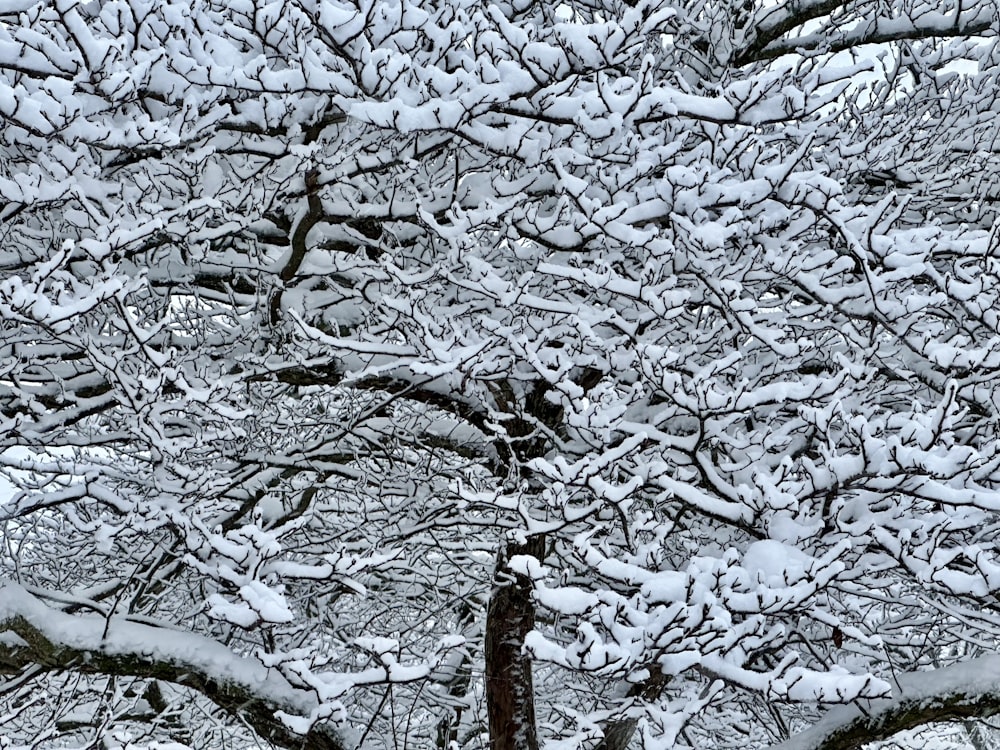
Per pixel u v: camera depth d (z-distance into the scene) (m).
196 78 3.99
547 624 6.87
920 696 4.94
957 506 4.30
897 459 3.87
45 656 4.57
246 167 4.76
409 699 7.00
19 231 4.97
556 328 5.18
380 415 6.53
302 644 6.47
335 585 6.13
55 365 5.72
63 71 3.61
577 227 4.68
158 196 4.70
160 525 4.70
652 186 4.85
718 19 6.53
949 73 6.85
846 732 5.03
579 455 5.89
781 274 4.82
